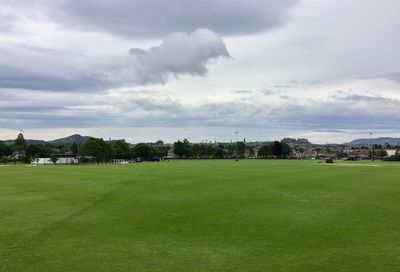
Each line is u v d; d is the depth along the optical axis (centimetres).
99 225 2586
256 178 6600
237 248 2022
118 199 3819
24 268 1723
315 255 1897
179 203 3538
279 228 2486
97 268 1722
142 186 5153
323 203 3553
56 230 2441
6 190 4728
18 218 2833
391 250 1980
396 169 9712
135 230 2439
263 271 1680
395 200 3762
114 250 1991
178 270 1694
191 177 6869
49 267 1736
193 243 2122
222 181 5972
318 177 6838
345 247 2039
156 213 3017
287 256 1883
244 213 3017
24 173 8462
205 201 3672
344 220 2741
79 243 2128
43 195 4188
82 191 4553
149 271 1683
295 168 10444
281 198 3897
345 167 11025
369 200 3766
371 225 2573
